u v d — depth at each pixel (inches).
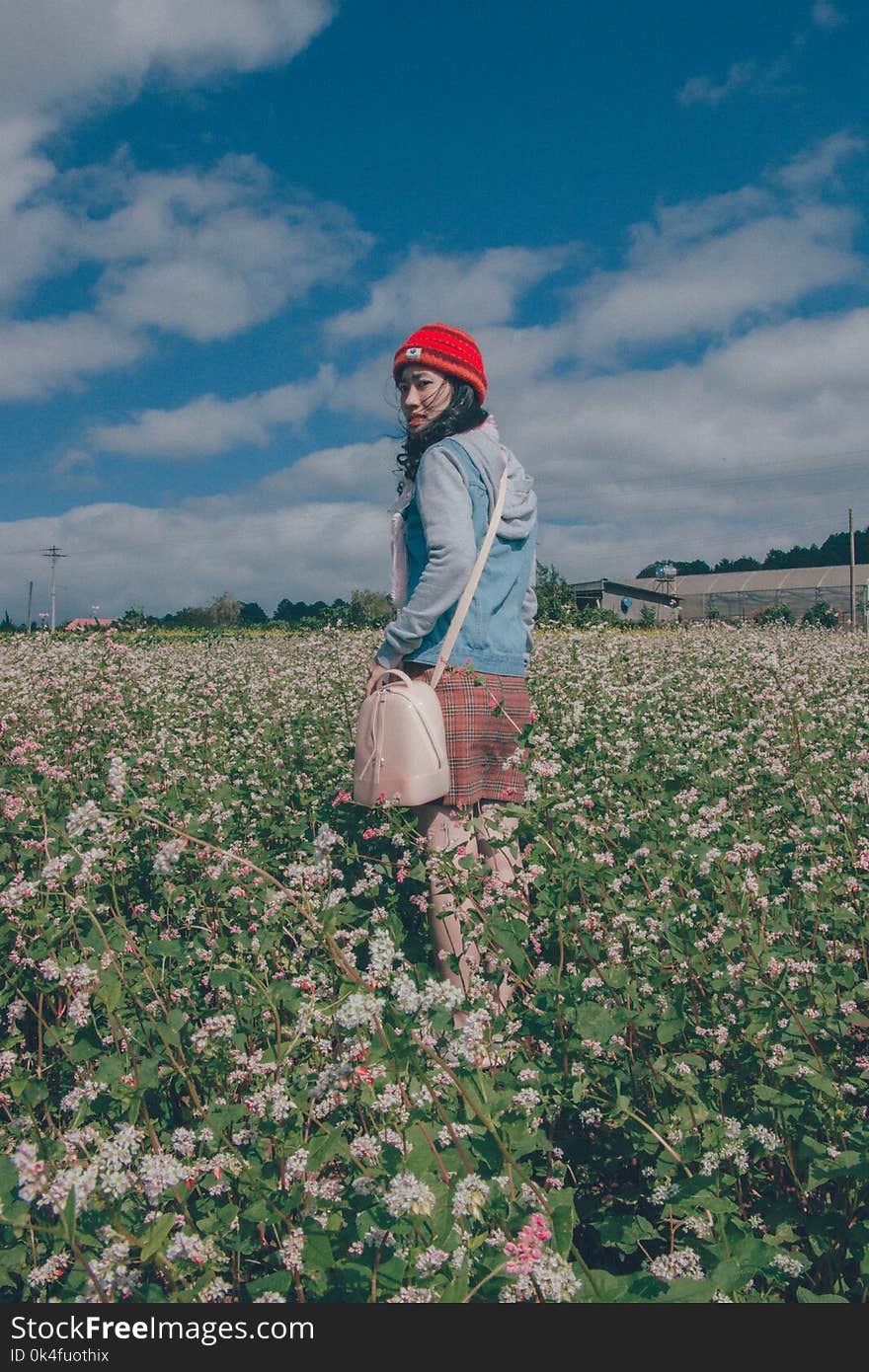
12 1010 116.6
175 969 130.0
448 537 143.6
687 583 3459.6
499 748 151.7
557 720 272.2
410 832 151.8
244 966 119.3
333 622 948.6
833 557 5684.1
